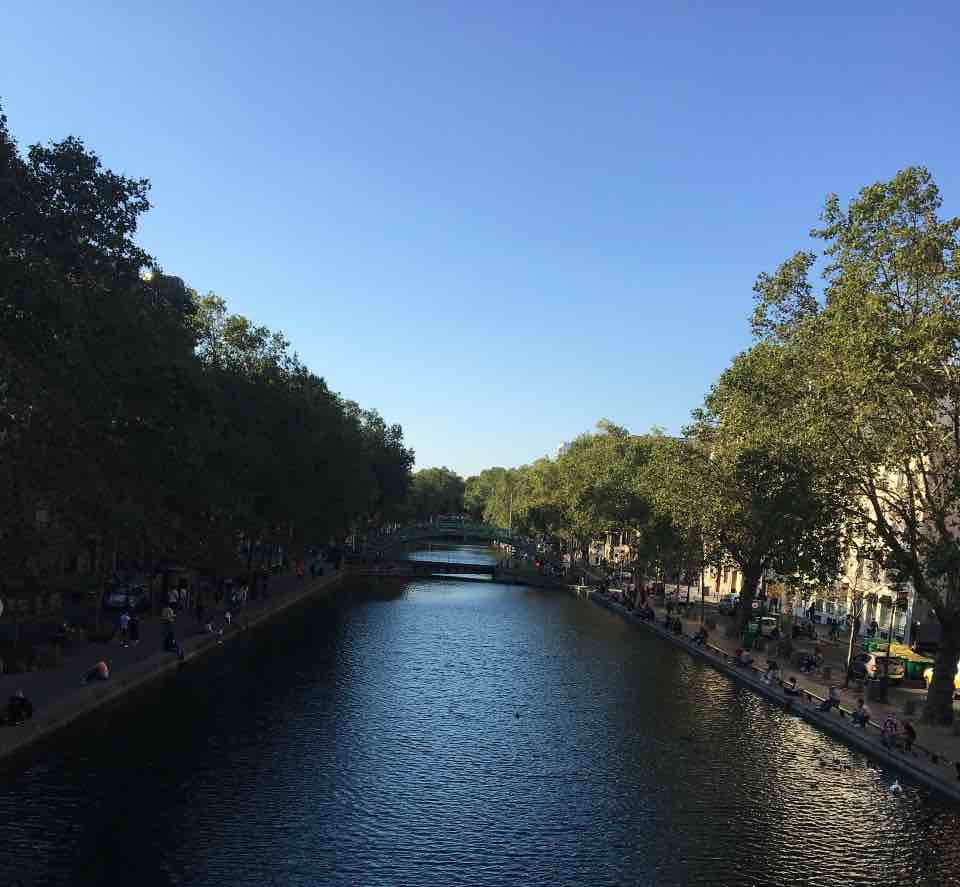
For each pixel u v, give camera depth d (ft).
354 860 76.64
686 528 216.33
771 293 132.67
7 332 88.84
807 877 77.41
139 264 127.85
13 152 104.42
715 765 109.81
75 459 110.73
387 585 353.72
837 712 132.67
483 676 163.94
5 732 93.40
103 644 150.30
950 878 78.02
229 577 217.97
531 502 529.45
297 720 121.49
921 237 107.24
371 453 461.78
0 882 67.82
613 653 198.80
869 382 102.78
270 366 231.30
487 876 75.05
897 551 119.85
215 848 77.05
